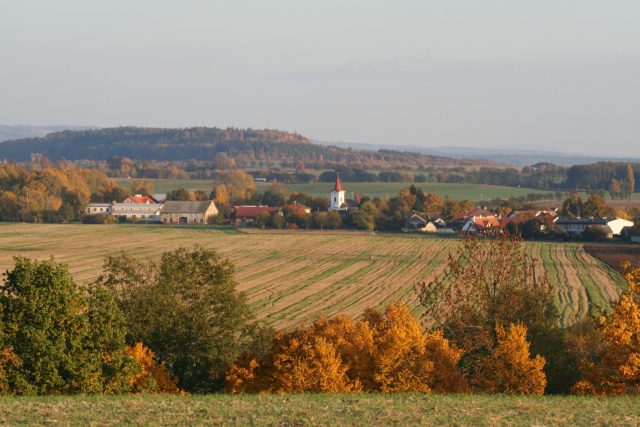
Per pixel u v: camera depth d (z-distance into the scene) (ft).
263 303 474.90
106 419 153.69
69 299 200.44
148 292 257.75
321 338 223.30
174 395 190.08
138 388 215.31
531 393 221.05
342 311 444.96
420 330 229.04
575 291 513.04
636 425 158.10
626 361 208.85
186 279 262.26
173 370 247.50
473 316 249.34
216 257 271.28
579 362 225.35
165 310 250.16
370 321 264.11
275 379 228.43
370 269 632.79
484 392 219.82
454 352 228.43
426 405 175.42
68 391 195.11
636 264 640.17
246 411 164.04
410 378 218.18
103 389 201.26
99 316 205.05
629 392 207.41
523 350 222.69
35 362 192.34
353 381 222.28
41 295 197.06
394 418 159.12
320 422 154.51
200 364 249.14
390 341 220.64
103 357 204.33
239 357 241.96
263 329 266.16
